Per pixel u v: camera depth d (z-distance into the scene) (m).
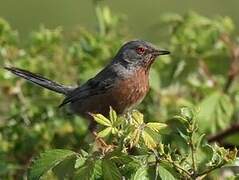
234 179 10.00
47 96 14.23
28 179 9.54
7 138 13.41
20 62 14.02
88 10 26.94
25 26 26.41
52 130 13.61
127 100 13.85
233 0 27.50
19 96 13.89
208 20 14.62
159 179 9.36
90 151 10.23
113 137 10.30
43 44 14.20
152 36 17.28
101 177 9.42
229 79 14.36
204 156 9.82
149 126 9.67
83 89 13.81
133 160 9.45
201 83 14.31
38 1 27.55
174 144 10.70
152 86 13.95
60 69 14.19
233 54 14.46
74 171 9.59
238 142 13.45
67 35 14.66
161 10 27.33
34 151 13.34
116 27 15.05
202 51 14.34
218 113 13.25
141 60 13.87
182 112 9.91
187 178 9.56
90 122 13.36
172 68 14.20
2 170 12.09
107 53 14.39
